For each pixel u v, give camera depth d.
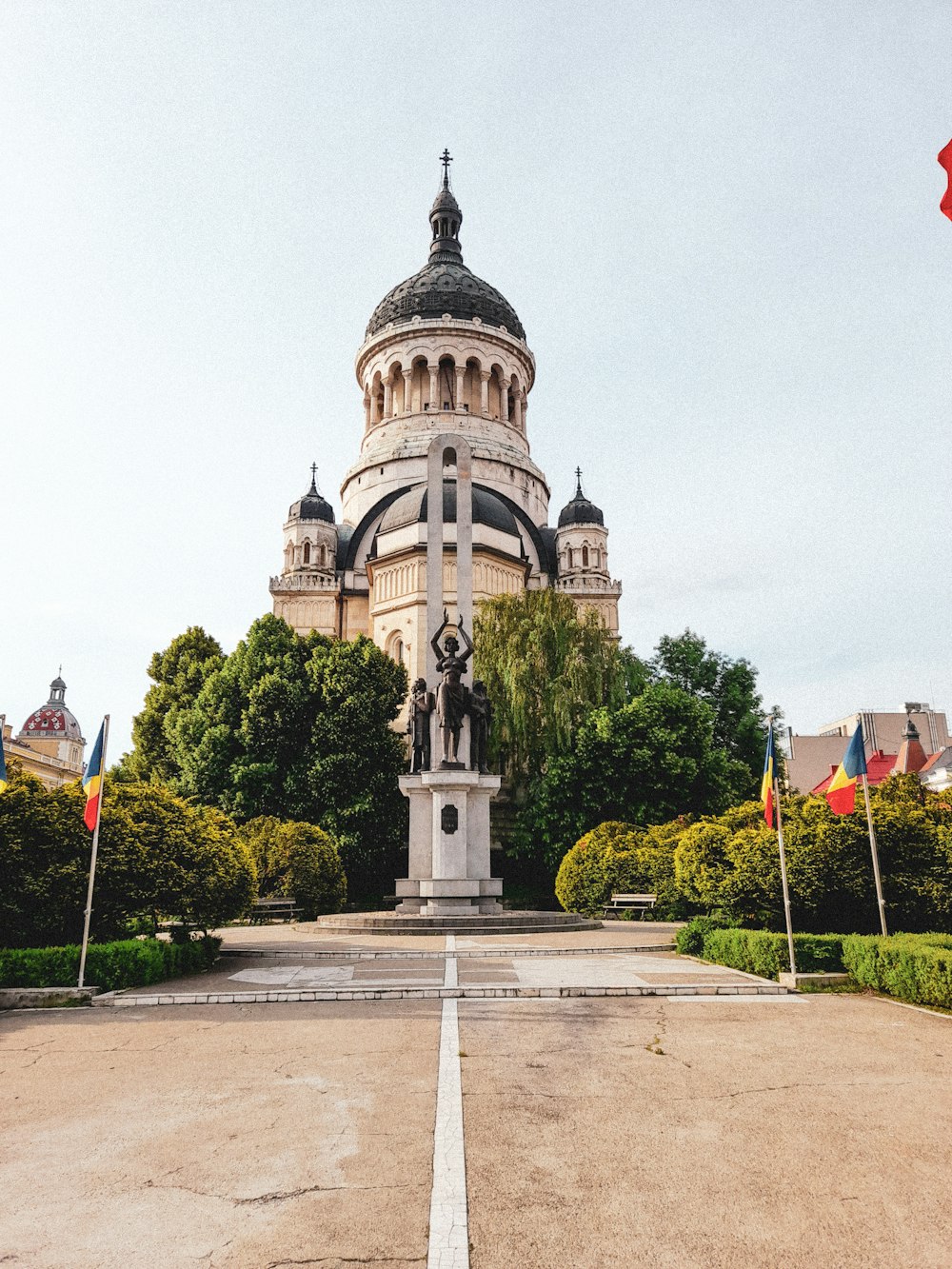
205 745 44.12
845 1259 5.26
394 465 70.31
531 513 72.69
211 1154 7.01
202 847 18.02
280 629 50.19
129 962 15.06
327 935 24.27
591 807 41.19
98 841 16.50
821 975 14.76
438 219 86.06
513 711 43.03
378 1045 10.66
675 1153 6.96
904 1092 8.58
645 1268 5.16
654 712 43.44
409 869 27.58
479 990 14.02
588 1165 6.70
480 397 74.25
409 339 74.44
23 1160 6.91
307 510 68.69
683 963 17.58
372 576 59.88
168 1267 5.18
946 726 97.12
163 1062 10.03
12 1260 5.26
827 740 93.75
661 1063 9.69
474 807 27.22
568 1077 9.16
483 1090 8.68
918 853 17.23
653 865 29.33
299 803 43.31
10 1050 10.75
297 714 45.47
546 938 22.47
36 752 94.50
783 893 15.98
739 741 56.19
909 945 13.77
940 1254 5.30
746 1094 8.52
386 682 47.19
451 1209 5.90
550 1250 5.38
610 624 66.81
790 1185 6.30
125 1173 6.64
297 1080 9.17
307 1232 5.62
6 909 15.66
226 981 15.65
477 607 53.38
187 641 54.88
